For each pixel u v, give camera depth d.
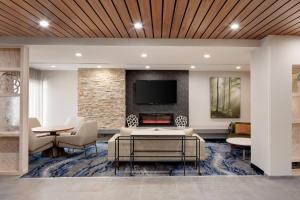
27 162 4.27
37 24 3.41
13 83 4.25
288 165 3.91
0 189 3.47
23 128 4.11
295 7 2.73
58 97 8.19
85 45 4.14
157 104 8.09
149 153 4.59
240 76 8.25
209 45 4.18
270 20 3.19
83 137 5.34
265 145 4.06
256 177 3.98
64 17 3.11
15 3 2.65
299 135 4.32
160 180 3.84
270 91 3.92
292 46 3.94
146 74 8.06
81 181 3.80
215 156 5.49
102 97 7.75
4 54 4.20
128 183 3.70
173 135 4.14
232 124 7.31
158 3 2.64
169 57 5.46
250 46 4.22
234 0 2.54
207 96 8.26
